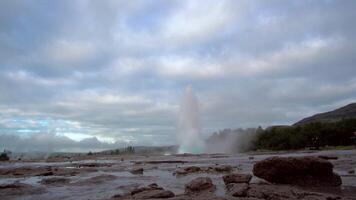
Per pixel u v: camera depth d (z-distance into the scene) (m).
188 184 20.19
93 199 18.27
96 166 49.69
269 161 22.56
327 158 45.91
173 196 17.52
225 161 51.84
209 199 16.12
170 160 59.66
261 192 17.31
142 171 35.97
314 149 114.25
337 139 134.00
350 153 66.50
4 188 23.64
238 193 17.14
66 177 32.69
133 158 79.12
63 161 77.38
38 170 40.75
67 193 21.30
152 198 16.88
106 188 23.05
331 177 21.84
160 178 28.64
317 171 21.80
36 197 20.14
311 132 131.50
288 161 22.00
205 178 20.91
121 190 21.69
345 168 32.56
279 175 22.06
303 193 17.64
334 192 18.83
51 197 19.94
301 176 21.92
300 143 129.25
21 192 22.12
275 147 136.75
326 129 133.38
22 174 37.94
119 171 38.16
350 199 16.20
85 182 26.72
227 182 21.75
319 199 16.09
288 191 18.06
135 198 17.06
